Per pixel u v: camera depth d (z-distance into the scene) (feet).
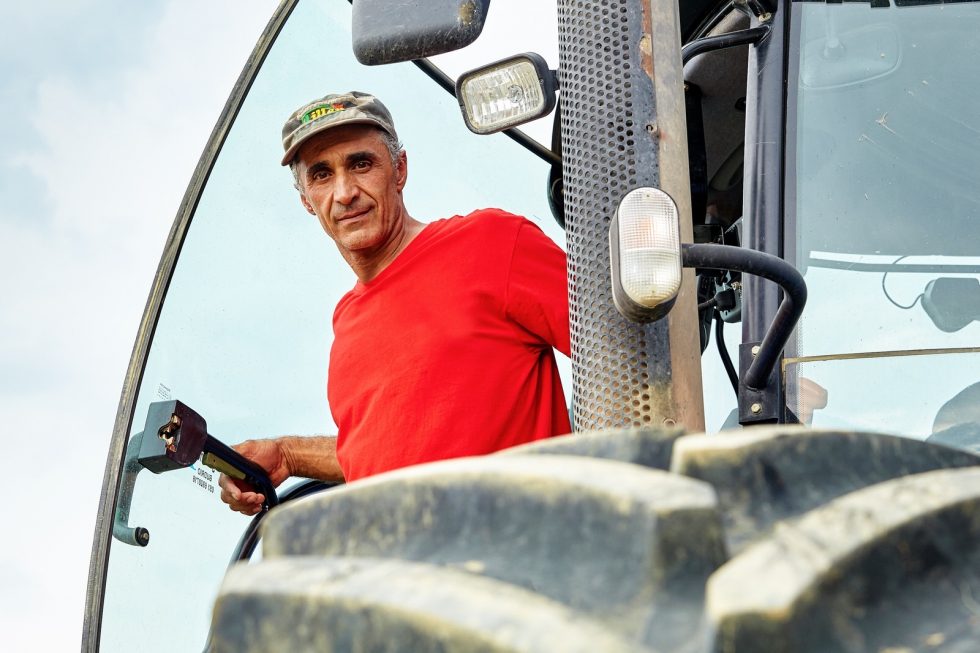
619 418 4.14
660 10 4.46
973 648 1.47
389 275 6.76
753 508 1.81
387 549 1.92
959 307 4.62
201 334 6.88
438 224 6.96
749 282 4.82
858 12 5.27
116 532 6.33
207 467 6.74
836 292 4.79
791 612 1.38
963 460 2.08
